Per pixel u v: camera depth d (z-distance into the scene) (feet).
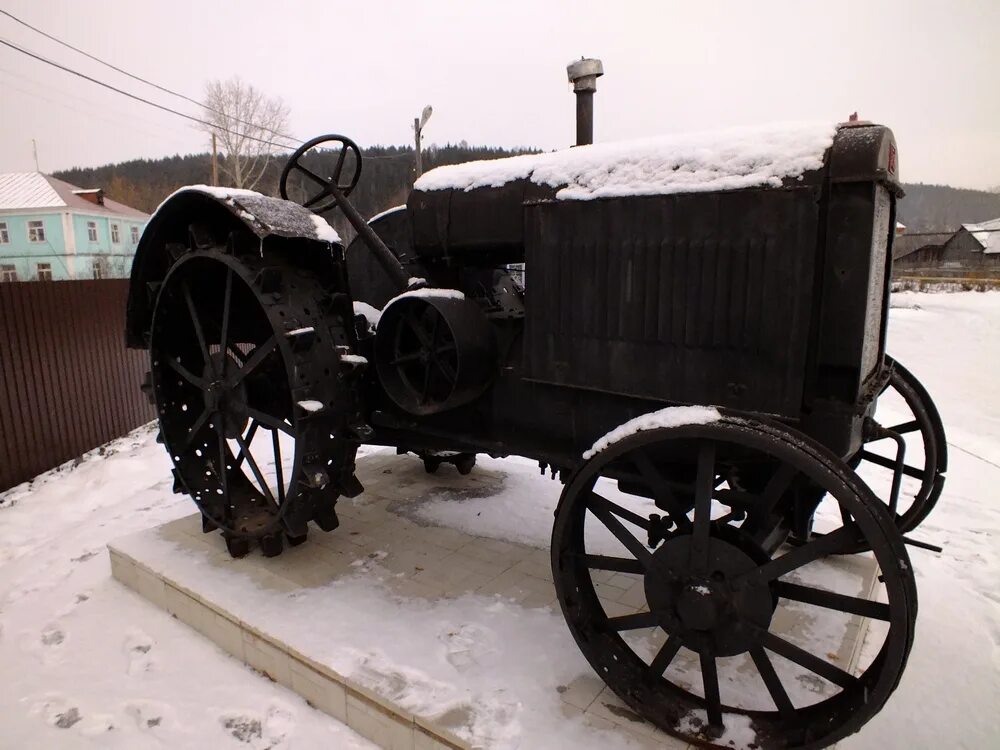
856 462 10.46
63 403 20.65
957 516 15.55
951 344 41.88
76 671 9.69
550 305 8.29
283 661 9.00
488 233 9.20
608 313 7.83
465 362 8.92
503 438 9.77
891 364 9.48
